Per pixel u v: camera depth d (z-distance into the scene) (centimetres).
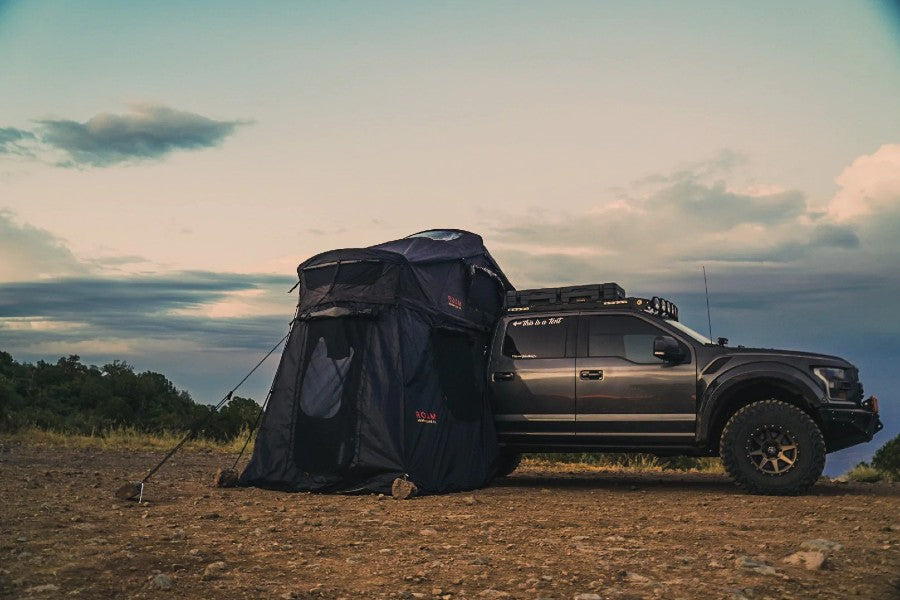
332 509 747
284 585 443
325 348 928
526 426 992
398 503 801
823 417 865
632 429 941
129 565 479
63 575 452
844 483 1097
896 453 1239
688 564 498
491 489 968
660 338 928
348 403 891
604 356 968
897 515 714
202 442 1659
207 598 414
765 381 888
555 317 1007
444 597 420
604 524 666
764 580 456
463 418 962
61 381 2105
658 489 965
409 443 876
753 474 868
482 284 1107
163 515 681
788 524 661
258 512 714
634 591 431
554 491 938
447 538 591
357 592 430
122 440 1596
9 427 1708
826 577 467
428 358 936
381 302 919
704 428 909
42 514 664
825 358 895
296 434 905
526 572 475
